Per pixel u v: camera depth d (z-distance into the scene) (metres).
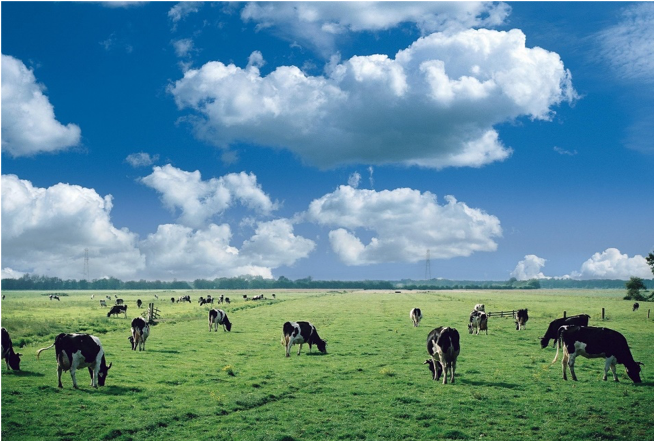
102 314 68.94
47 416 17.28
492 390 21.19
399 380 23.28
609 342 22.67
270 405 19.38
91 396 19.81
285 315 64.38
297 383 22.92
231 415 18.11
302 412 18.42
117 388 21.28
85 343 21.14
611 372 25.06
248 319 58.41
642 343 36.12
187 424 17.12
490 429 16.56
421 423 17.17
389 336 40.84
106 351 31.84
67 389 20.72
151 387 21.78
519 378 23.56
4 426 16.27
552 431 16.23
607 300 108.06
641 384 22.23
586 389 21.28
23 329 41.69
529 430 16.42
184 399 20.03
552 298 122.94
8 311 73.31
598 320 55.09
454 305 87.44
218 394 20.73
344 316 62.47
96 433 15.99
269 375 24.69
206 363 28.20
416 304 91.94
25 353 30.27
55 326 45.53
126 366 26.47
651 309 73.06
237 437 15.78
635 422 17.06
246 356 31.12
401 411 18.34
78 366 21.06
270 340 38.75
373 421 17.33
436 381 23.05
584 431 16.11
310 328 31.81
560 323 33.34
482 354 31.12
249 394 20.66
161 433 16.23
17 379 22.27
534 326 49.12
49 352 30.78
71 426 16.52
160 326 50.19
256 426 16.84
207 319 58.75
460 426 16.83
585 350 22.97
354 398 20.25
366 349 33.69
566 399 19.67
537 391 21.02
